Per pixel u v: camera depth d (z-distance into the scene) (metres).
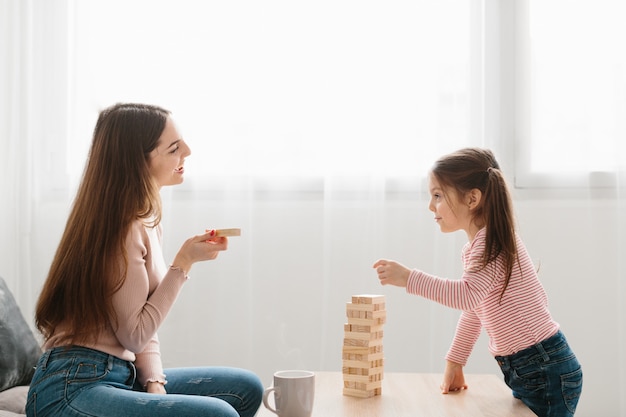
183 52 2.66
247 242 2.65
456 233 2.62
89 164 1.67
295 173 2.67
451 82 2.62
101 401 1.47
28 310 2.65
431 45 2.62
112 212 1.59
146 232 1.68
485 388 1.80
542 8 2.64
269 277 2.68
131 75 2.67
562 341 1.80
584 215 2.62
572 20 2.63
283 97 2.66
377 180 2.62
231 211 2.66
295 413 1.46
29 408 1.51
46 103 2.68
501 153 2.64
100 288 1.55
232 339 2.65
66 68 2.68
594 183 2.62
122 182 1.62
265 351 2.68
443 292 1.73
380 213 2.62
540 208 2.63
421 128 2.62
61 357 1.53
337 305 2.65
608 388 2.59
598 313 2.61
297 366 2.67
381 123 2.62
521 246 1.88
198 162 2.65
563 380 1.78
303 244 2.68
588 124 2.62
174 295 1.63
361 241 2.64
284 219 2.68
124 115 1.69
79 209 1.62
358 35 2.63
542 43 2.64
